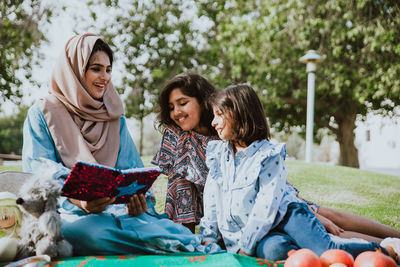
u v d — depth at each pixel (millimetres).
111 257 1979
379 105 13844
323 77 12750
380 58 11719
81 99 2691
